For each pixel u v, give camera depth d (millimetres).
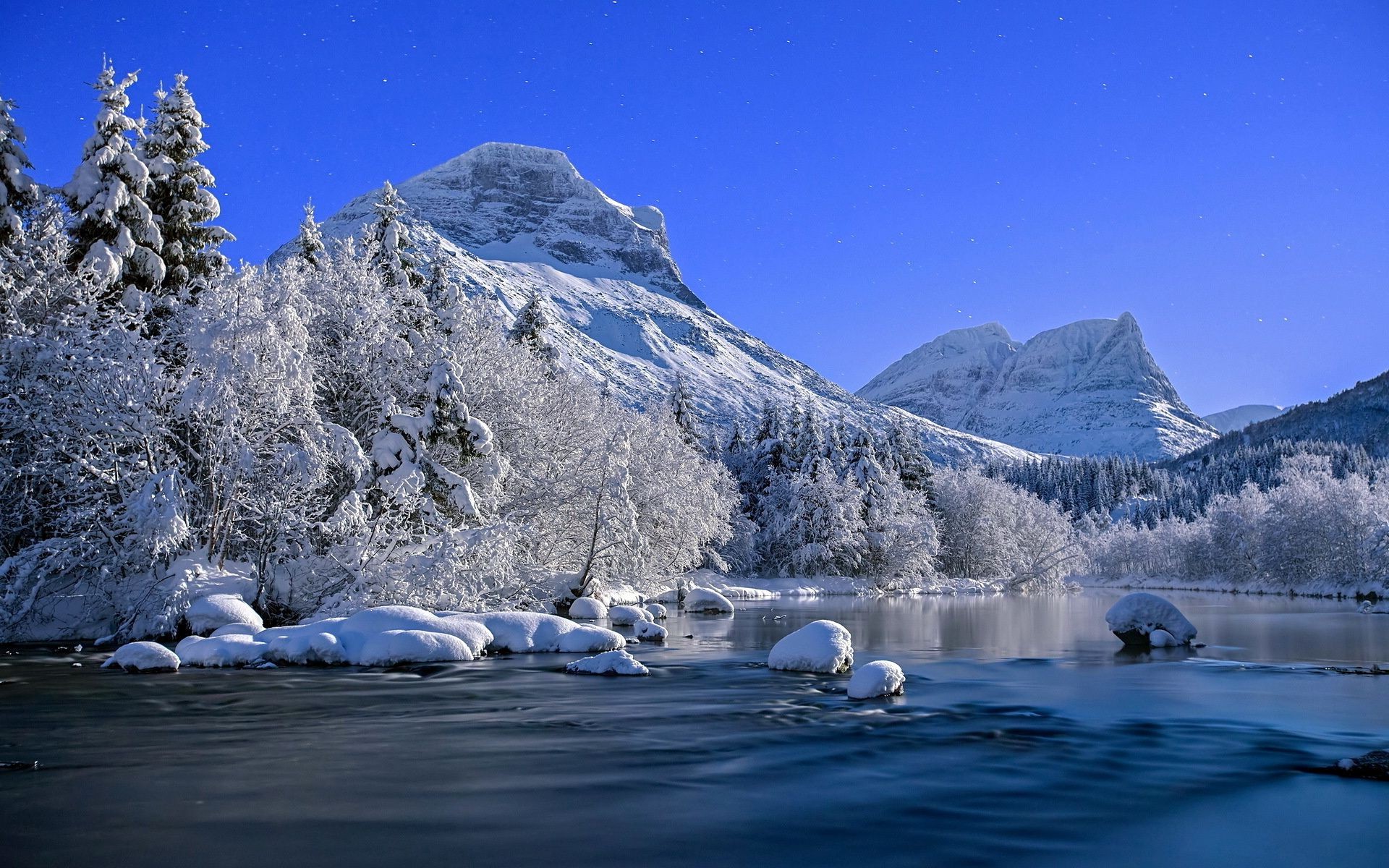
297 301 29484
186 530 24688
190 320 28625
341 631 21734
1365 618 43969
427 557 26750
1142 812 9688
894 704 16469
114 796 10094
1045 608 54531
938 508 89438
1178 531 127625
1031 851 8477
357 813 9461
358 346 33250
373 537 27109
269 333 26359
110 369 26500
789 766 11609
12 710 15523
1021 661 23750
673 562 49469
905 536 74000
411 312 38625
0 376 26469
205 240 35875
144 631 24188
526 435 37969
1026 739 13359
